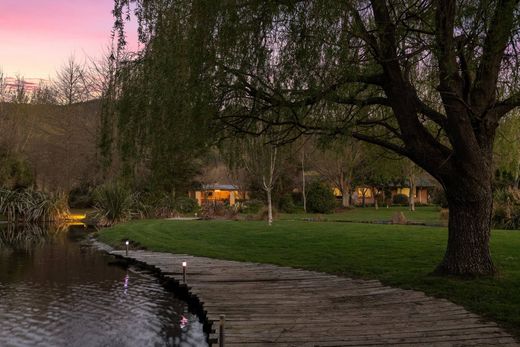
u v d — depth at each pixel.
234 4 7.84
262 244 17.59
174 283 11.84
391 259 12.91
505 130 14.43
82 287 12.19
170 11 8.24
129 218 31.31
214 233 21.59
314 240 17.59
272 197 38.72
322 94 8.03
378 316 7.83
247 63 8.03
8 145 39.16
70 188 43.47
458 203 9.64
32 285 12.47
